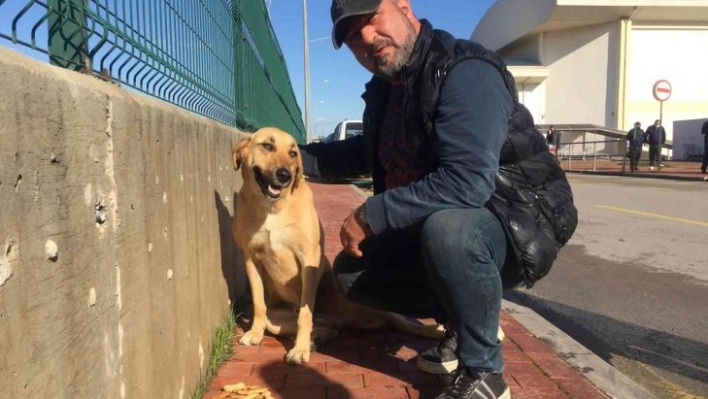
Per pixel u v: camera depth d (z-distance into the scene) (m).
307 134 26.53
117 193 1.67
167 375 2.14
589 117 41.09
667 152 34.72
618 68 39.28
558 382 2.82
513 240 2.32
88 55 1.89
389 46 2.42
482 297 2.29
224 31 4.68
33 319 1.19
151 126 2.03
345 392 2.69
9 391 1.09
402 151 2.66
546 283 5.29
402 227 2.36
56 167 1.31
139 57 2.41
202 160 2.95
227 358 3.11
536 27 41.75
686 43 38.94
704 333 3.95
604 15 38.97
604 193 13.42
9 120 1.12
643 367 3.38
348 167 3.50
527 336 3.52
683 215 9.38
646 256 6.34
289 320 3.53
